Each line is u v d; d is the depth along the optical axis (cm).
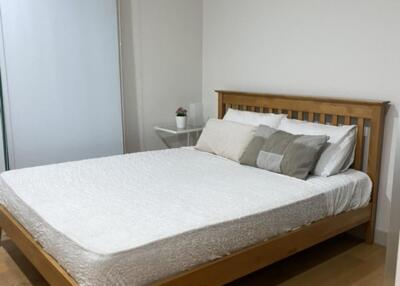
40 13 312
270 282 243
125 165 298
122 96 373
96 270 161
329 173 272
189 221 194
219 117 393
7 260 267
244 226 207
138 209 209
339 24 296
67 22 325
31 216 214
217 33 402
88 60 341
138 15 373
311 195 242
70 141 341
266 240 220
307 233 241
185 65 414
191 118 425
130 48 373
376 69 279
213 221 196
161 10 387
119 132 369
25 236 222
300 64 326
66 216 199
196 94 427
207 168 291
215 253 196
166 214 202
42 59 318
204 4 412
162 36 392
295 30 326
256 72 365
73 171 279
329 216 256
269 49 349
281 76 342
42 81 320
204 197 229
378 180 286
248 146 304
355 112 284
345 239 304
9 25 300
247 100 362
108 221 193
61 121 334
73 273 175
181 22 403
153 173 277
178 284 182
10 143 313
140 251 170
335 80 304
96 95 350
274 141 288
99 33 344
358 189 274
